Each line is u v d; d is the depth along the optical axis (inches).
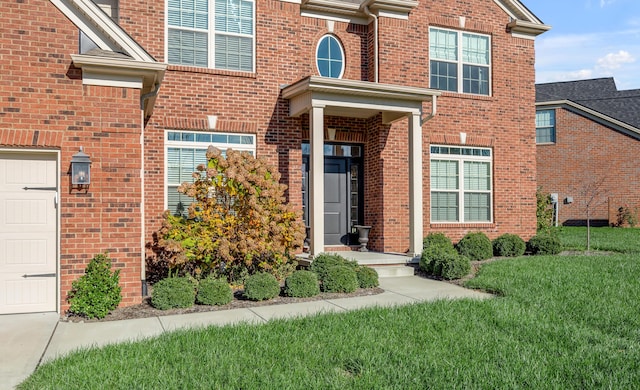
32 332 271.7
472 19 593.9
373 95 468.8
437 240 528.4
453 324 270.4
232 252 388.8
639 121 1103.6
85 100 319.0
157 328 275.9
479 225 589.6
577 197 1073.5
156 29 461.4
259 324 272.8
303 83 452.1
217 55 485.7
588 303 316.2
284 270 409.4
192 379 191.0
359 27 550.9
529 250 596.1
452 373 198.1
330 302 340.2
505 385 185.0
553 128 1099.9
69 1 315.3
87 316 301.6
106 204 321.4
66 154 315.0
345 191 556.4
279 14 508.4
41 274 318.3
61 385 189.0
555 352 224.5
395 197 540.7
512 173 611.5
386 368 203.0
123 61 317.4
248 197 394.0
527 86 623.8
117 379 193.6
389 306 315.6
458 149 588.4
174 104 462.0
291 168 502.9
